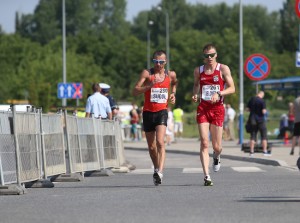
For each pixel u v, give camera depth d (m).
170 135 84.81
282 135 85.62
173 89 32.34
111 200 25.48
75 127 36.75
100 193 28.28
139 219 20.45
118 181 35.16
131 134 111.38
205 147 31.17
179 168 47.00
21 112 30.03
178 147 77.44
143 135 107.94
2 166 28.48
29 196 27.69
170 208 22.86
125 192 28.55
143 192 28.45
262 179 35.16
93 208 23.12
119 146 44.97
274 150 64.88
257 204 23.81
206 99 31.08
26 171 30.28
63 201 25.48
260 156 55.12
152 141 32.09
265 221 19.98
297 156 55.16
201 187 30.45
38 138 31.89
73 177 35.28
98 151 40.19
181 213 21.64
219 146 31.55
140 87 31.64
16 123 29.45
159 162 31.89
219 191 28.44
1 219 20.86
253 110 56.22
